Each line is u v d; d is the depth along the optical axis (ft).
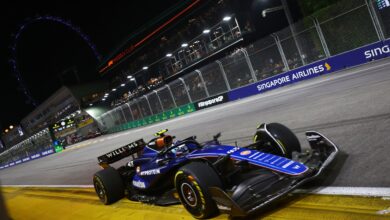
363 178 12.87
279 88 65.72
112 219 18.48
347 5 56.39
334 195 12.30
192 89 97.35
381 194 11.18
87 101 183.11
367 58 52.75
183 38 120.98
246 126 33.88
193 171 13.33
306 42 65.62
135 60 156.35
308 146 19.01
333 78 48.39
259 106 46.85
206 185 13.07
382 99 24.53
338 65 56.80
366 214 10.32
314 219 11.11
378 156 14.44
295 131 24.18
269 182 13.08
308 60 66.39
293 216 11.78
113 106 171.01
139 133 88.43
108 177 21.62
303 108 32.58
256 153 13.82
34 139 178.91
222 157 14.03
